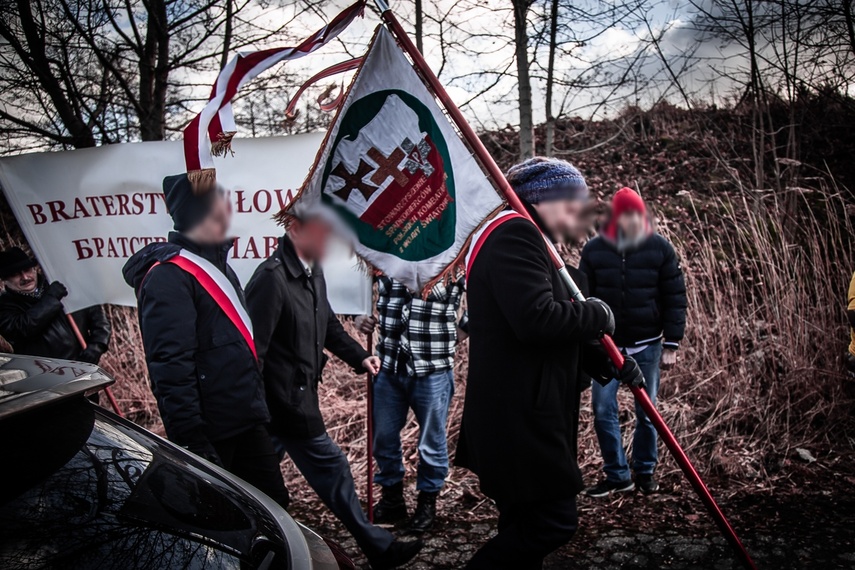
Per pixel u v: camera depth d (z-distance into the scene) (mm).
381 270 2525
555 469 2143
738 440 4184
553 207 2328
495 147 7180
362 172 2477
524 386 2143
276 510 1790
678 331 3799
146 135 5293
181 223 2494
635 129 7832
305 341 2885
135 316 5273
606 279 3797
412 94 2387
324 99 2549
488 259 2164
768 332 4719
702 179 6750
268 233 3664
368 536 2953
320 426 2955
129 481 1524
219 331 2465
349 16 2422
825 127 6520
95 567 1290
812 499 3574
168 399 2342
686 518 3500
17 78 4902
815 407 4312
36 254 3771
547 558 3217
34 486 1365
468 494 3914
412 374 3523
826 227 5207
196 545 1455
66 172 3715
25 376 1577
